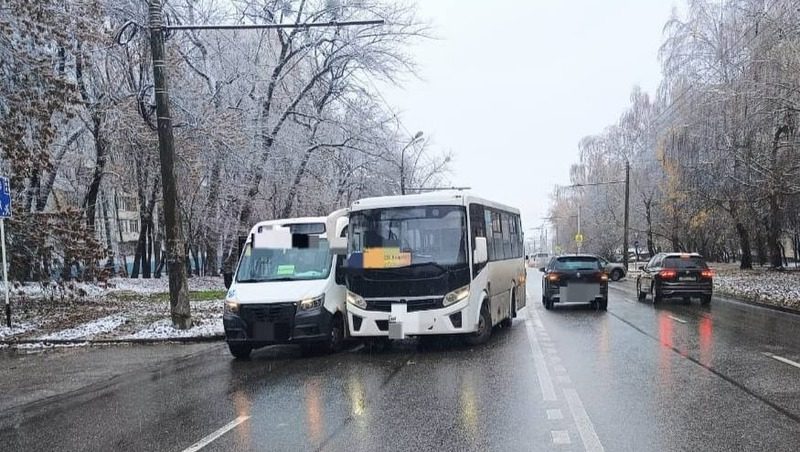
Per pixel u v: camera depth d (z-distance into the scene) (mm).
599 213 62656
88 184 28750
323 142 31422
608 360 11562
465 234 13125
